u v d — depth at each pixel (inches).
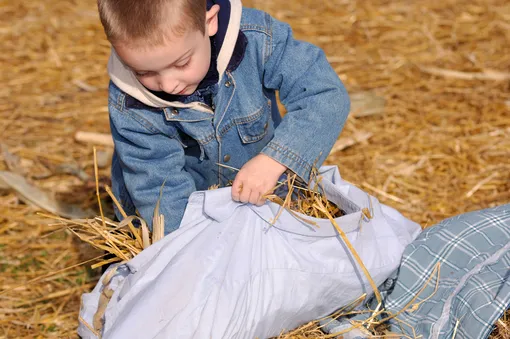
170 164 101.8
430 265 104.4
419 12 231.1
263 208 97.5
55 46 219.1
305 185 103.7
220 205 96.7
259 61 101.9
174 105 97.0
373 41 215.6
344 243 99.3
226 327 91.2
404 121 175.2
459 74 193.3
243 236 96.3
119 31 84.5
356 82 193.9
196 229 96.9
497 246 105.7
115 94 99.7
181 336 89.7
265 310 95.3
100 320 99.0
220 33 95.0
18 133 177.0
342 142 165.8
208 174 108.5
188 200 99.0
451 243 105.7
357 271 99.5
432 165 158.6
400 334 98.7
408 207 144.9
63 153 169.0
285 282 96.6
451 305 99.4
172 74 88.2
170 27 84.0
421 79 194.1
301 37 219.5
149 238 103.2
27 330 120.1
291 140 97.7
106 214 147.2
